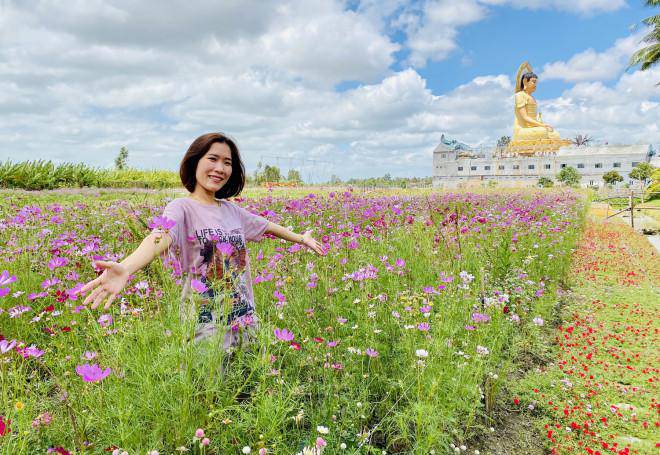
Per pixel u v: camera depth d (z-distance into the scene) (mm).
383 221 5117
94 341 2080
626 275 5812
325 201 7121
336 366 1992
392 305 2736
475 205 8430
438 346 2199
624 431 2277
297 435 1733
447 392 2059
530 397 2521
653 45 20000
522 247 4875
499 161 55188
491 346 2549
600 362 3043
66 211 5730
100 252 3490
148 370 1512
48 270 2982
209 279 1927
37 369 2066
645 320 3971
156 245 1701
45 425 1545
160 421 1482
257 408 1582
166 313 1915
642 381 2797
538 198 11516
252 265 3061
